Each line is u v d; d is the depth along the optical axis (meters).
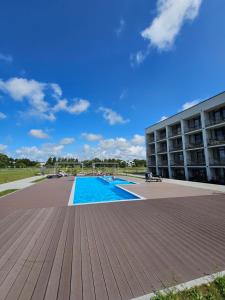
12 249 4.99
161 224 6.91
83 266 4.02
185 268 3.82
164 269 3.80
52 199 13.05
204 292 3.03
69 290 3.20
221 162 24.69
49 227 6.84
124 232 6.15
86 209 9.70
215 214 8.21
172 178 33.38
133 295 3.02
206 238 5.46
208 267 3.84
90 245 5.15
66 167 62.50
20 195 15.13
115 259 4.30
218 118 25.55
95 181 30.86
